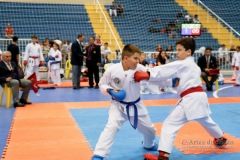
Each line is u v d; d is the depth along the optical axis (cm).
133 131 625
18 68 920
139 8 2347
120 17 2234
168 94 1158
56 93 1168
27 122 700
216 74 1244
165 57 1223
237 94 1159
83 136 587
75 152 493
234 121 722
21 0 2172
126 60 436
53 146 524
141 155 484
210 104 944
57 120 722
